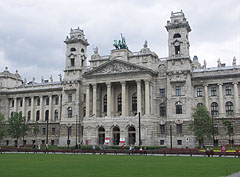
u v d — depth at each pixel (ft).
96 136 366.84
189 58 357.41
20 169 135.74
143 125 342.64
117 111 380.99
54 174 117.70
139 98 352.69
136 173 120.47
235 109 341.21
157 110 364.79
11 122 402.93
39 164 160.86
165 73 367.86
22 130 407.64
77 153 276.00
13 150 306.55
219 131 344.49
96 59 397.80
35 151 294.46
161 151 259.60
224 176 109.81
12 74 499.51
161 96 366.63
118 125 354.54
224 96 351.05
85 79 397.80
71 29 431.02
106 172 123.95
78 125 400.47
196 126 308.40
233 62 353.31
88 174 117.60
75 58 418.31
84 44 434.30
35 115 463.83
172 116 352.28
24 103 469.16
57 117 447.01
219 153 223.30
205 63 365.20
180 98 351.25
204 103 356.38
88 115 377.30
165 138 353.72
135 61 371.35
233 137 337.11
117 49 382.83
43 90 454.81
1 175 114.83
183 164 158.30
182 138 343.67
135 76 359.46
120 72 364.58
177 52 371.35
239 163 162.91
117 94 385.09
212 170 129.59
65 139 404.77
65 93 415.44
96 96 380.37
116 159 197.36
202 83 358.64
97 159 197.98
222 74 349.82
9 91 480.23
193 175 113.50
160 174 117.08
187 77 351.87
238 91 344.49
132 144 354.33
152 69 364.38
